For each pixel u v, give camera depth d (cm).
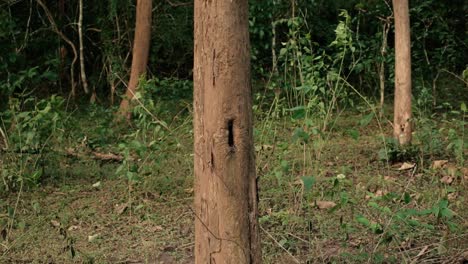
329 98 937
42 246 526
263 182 659
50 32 1257
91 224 580
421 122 811
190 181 677
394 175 705
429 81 1191
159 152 737
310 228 485
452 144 672
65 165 750
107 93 1259
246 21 342
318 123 722
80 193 666
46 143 712
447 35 1148
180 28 1218
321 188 594
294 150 735
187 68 1305
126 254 510
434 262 468
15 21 1193
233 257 346
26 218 588
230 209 344
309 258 464
